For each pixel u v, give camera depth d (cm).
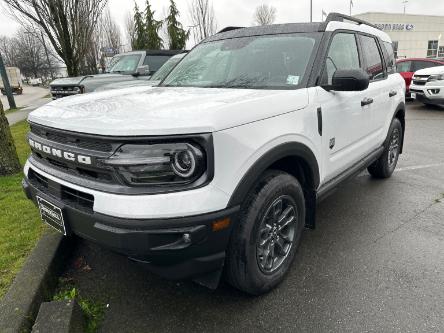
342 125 325
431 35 3675
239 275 242
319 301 259
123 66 1012
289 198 267
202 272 218
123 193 200
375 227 366
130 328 238
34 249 294
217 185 206
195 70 362
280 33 345
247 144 220
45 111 260
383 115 427
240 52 346
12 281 266
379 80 419
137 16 2792
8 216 373
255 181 234
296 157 270
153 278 288
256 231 238
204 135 199
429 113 1123
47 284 266
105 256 318
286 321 241
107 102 259
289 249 280
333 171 328
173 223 197
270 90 281
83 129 209
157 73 748
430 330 230
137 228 197
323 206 420
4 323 220
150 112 215
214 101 235
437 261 305
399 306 252
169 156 196
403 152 660
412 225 370
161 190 198
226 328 236
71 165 223
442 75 1100
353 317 243
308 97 279
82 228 219
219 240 214
